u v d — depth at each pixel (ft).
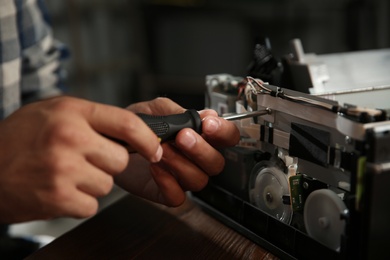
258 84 1.75
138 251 1.71
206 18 7.74
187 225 1.93
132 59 8.64
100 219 1.99
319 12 7.06
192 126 1.62
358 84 1.98
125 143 1.40
